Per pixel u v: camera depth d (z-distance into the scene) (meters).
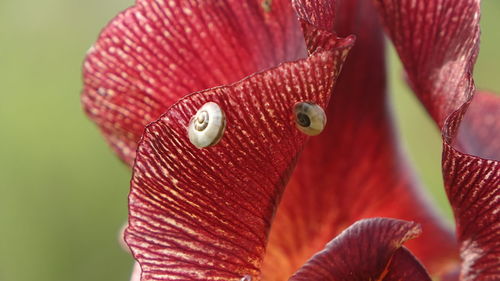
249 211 0.23
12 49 0.64
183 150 0.23
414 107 0.59
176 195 0.23
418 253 0.28
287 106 0.22
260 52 0.25
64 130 0.60
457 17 0.24
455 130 0.23
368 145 0.27
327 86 0.22
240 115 0.22
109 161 0.60
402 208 0.28
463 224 0.24
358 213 0.27
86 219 0.58
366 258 0.23
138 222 0.23
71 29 0.65
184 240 0.23
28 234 0.58
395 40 0.26
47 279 0.57
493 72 0.63
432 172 0.58
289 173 0.23
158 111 0.26
